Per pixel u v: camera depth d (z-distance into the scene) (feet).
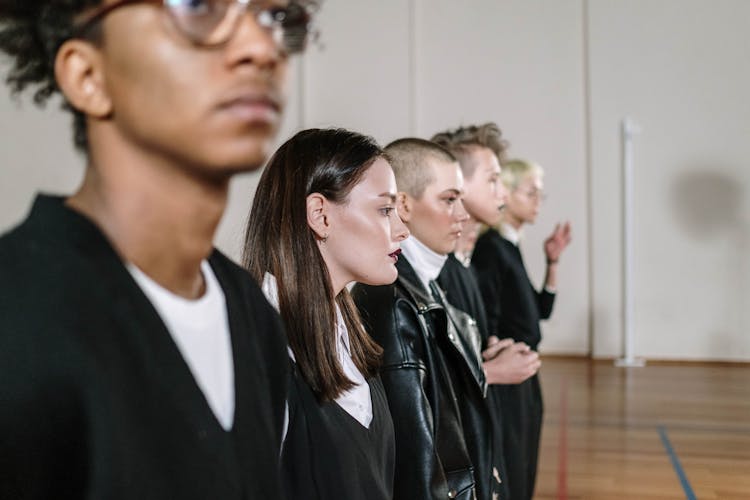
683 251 28.89
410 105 31.04
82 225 2.17
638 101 29.19
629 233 28.99
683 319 28.94
